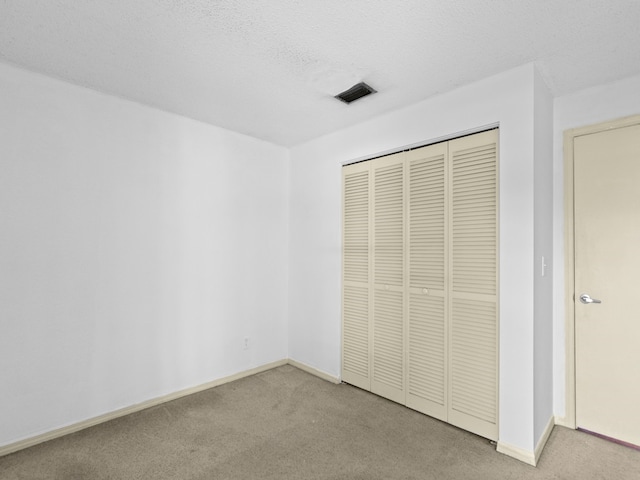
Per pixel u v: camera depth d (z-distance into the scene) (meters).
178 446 2.02
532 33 1.67
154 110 2.57
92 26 1.64
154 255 2.56
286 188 3.49
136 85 2.23
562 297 2.30
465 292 2.19
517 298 1.95
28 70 2.04
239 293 3.07
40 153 2.09
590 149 2.21
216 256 2.92
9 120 1.99
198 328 2.80
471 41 1.74
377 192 2.73
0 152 1.96
